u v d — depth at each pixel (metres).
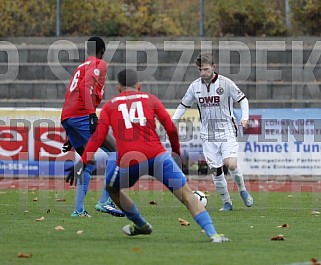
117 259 23.09
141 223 28.14
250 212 39.00
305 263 22.55
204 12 79.12
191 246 25.98
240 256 23.81
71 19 79.00
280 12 80.12
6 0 78.56
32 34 78.62
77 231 30.33
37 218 35.62
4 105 72.44
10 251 24.80
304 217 36.56
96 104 36.78
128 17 80.38
